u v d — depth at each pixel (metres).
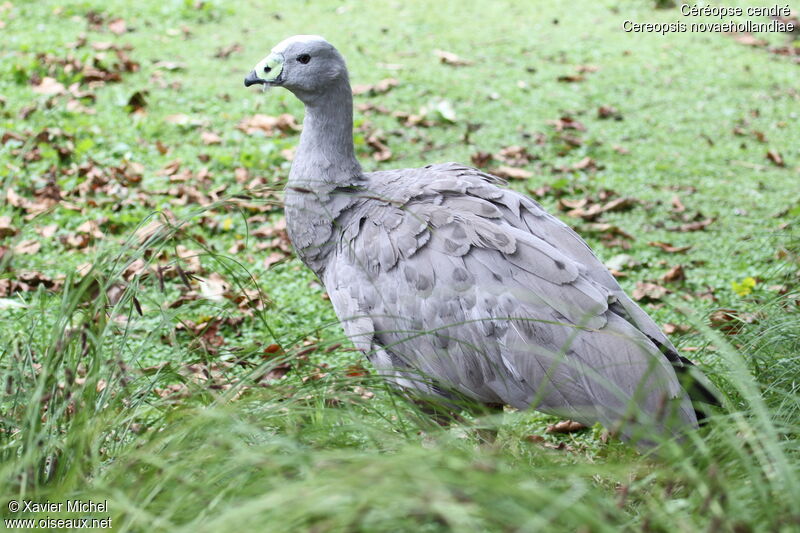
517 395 4.10
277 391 3.63
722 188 7.84
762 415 3.02
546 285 4.05
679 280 6.41
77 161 7.51
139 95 8.57
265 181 7.45
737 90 9.94
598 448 4.71
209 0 11.21
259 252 6.70
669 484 3.29
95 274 3.80
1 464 3.45
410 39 10.77
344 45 10.41
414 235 4.30
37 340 4.86
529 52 10.64
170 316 3.99
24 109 8.12
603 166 8.12
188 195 7.16
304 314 5.97
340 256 4.60
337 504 2.57
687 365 3.98
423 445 3.70
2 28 10.02
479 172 4.72
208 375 3.99
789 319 4.57
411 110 9.02
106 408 3.61
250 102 8.90
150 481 3.09
